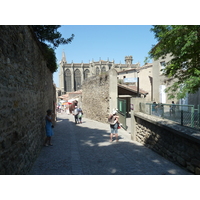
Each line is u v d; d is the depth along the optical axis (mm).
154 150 7531
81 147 8289
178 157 5570
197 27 6480
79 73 102812
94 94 21281
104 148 8094
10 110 3650
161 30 7527
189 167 5004
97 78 20094
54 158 6438
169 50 7633
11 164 3584
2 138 3174
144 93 22719
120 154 7066
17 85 4207
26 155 4805
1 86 3201
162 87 20516
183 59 7562
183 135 5020
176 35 7090
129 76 33125
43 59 9273
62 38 9578
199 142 4316
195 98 15672
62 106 52031
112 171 5094
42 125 8375
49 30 9070
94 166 5574
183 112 5844
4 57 3400
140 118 9391
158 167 5473
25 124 4844
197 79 6852
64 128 14859
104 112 18203
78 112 18375
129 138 10805
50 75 13859
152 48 8531
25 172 4609
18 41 4391
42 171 5102
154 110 8258
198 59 7496
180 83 8039
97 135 11523
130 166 5566
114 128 9633
